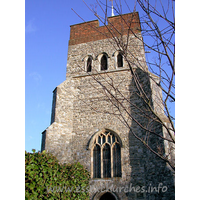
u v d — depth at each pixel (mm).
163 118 13414
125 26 18953
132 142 14500
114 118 15703
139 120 14961
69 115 16641
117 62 18188
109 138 15297
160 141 12719
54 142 15023
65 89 17281
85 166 14688
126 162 14023
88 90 17547
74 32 20938
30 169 6602
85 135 15812
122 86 16750
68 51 20078
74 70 18953
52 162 8086
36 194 6574
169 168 11711
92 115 16375
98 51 19141
